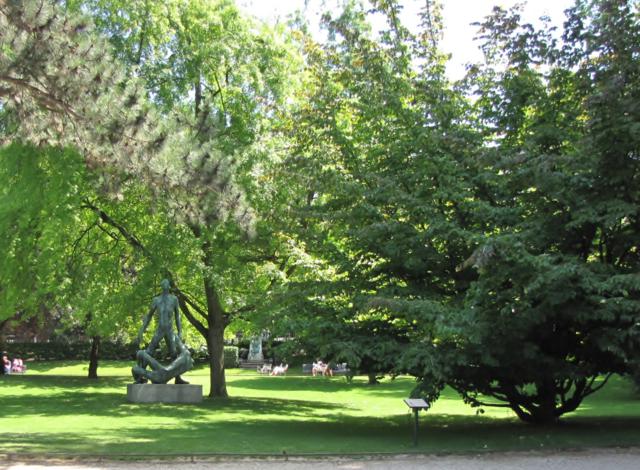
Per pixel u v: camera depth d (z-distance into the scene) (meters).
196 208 11.73
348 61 16.12
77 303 21.27
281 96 21.72
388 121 15.30
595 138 11.55
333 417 17.23
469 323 10.89
